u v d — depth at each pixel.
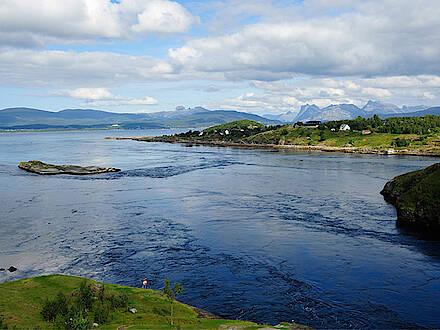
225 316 31.78
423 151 191.00
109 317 28.38
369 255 46.34
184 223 60.84
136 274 40.66
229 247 49.34
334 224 60.00
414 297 35.19
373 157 178.88
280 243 50.88
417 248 48.75
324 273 40.91
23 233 54.97
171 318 28.59
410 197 61.56
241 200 78.75
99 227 58.31
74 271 41.31
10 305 28.81
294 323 30.38
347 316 31.64
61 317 27.09
